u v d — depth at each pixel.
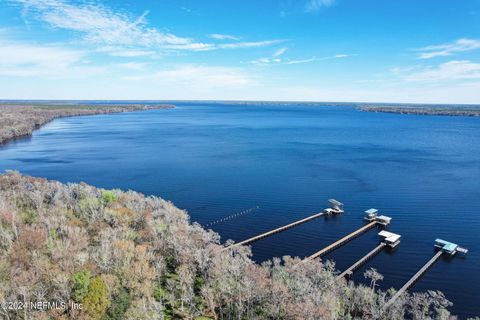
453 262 76.50
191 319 46.19
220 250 63.81
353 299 54.53
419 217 100.44
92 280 42.66
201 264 56.41
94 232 63.31
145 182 129.88
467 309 60.81
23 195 77.25
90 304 40.19
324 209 104.94
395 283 68.25
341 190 123.06
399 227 94.19
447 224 95.62
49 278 43.44
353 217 100.69
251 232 90.50
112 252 52.47
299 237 87.81
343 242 84.44
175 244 59.78
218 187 124.81
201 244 66.75
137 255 53.94
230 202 110.81
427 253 80.25
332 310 46.75
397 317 50.72
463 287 67.31
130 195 91.56
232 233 89.81
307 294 48.00
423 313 52.22
